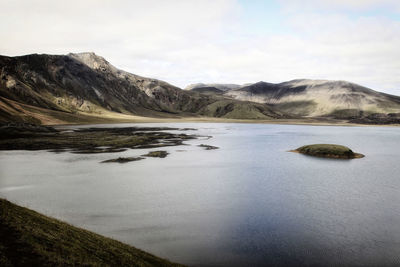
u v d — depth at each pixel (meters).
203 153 110.81
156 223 42.38
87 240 28.84
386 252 34.81
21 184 62.53
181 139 156.00
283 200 53.91
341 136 194.62
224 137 178.12
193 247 35.28
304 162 94.06
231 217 45.16
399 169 83.50
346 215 46.41
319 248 35.53
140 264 27.00
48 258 21.81
